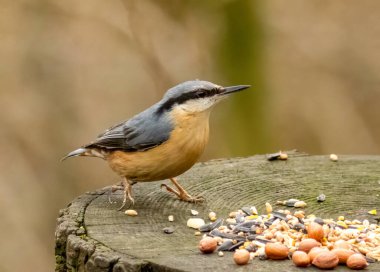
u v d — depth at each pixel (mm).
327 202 8289
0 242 14570
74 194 15281
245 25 15898
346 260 6379
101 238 7055
